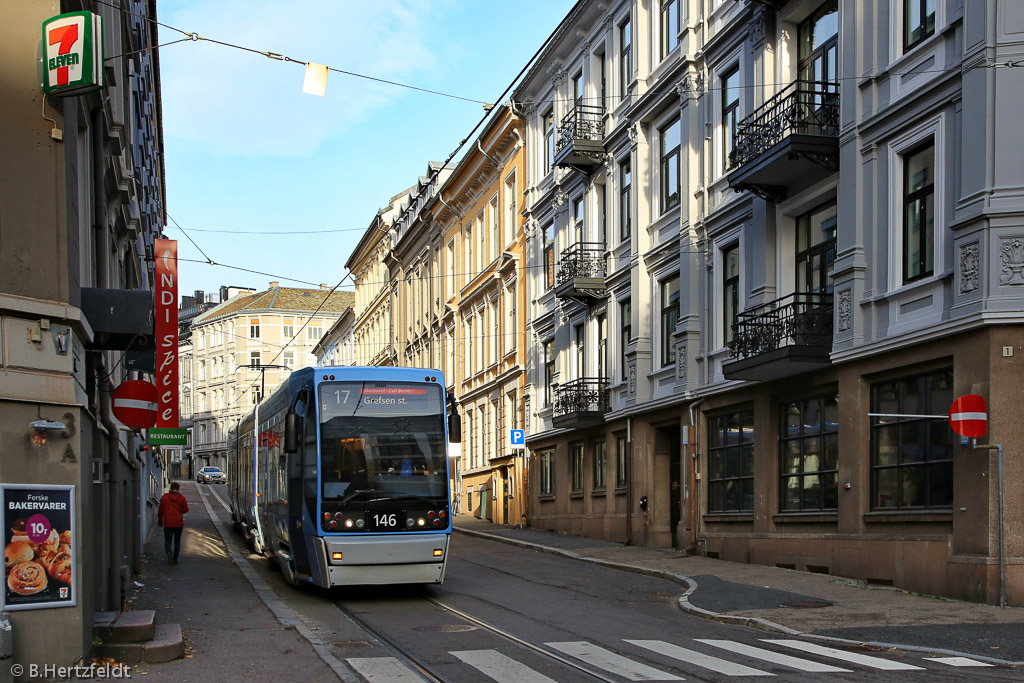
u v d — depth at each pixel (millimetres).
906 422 15336
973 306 13648
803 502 18250
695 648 10672
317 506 14352
